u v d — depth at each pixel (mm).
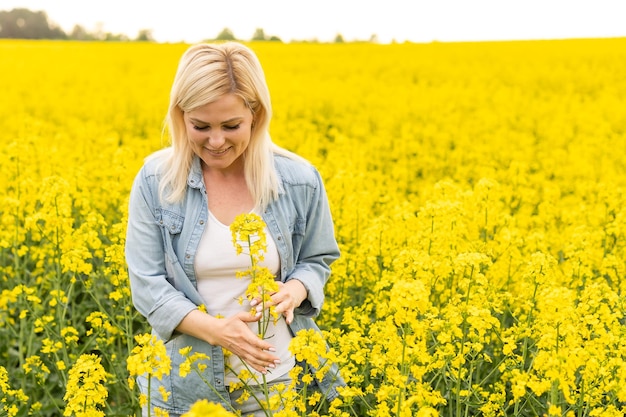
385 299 4930
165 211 3270
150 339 2861
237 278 3303
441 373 3898
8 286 6031
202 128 3033
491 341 4691
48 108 14125
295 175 3412
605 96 15281
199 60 2977
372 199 7367
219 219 3299
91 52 22406
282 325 3416
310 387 3668
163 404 3346
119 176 7109
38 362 4508
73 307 5445
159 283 3215
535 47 24016
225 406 3301
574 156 10148
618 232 5824
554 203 7914
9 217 5773
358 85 17297
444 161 11195
